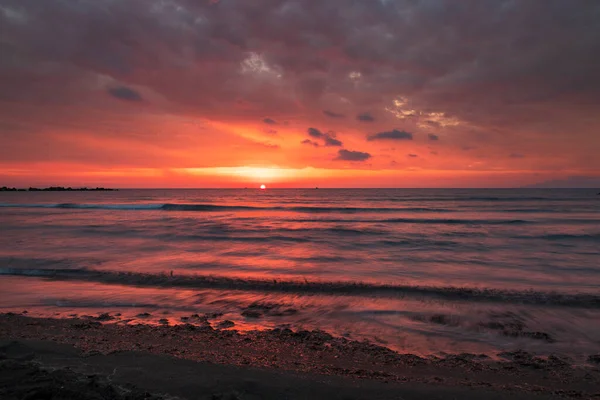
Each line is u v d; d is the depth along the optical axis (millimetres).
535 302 8406
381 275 11289
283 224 26703
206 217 32969
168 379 4070
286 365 4949
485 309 7957
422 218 31453
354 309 7969
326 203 59594
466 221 28734
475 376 4824
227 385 3941
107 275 10992
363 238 19734
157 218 31672
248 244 17625
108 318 7312
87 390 3504
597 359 5488
